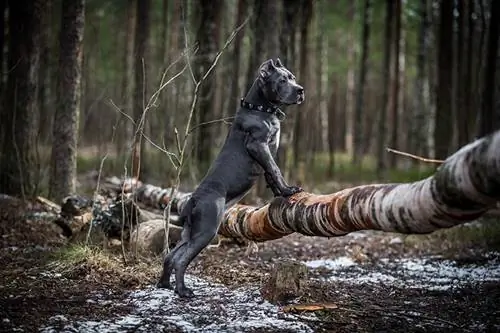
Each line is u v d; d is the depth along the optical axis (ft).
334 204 15.60
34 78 32.04
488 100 38.91
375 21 69.87
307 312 15.66
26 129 31.65
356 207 14.88
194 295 16.67
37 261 20.13
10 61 31.73
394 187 14.16
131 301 16.12
